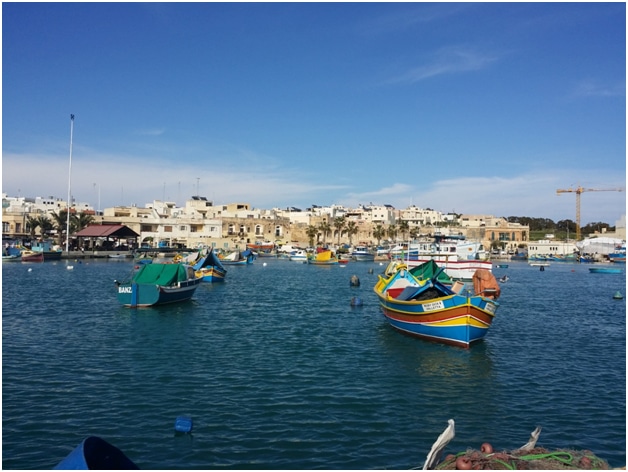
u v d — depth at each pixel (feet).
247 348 88.53
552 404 61.57
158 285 134.82
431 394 64.49
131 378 69.15
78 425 52.42
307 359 81.35
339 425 53.36
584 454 34.30
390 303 106.22
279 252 496.23
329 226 583.99
